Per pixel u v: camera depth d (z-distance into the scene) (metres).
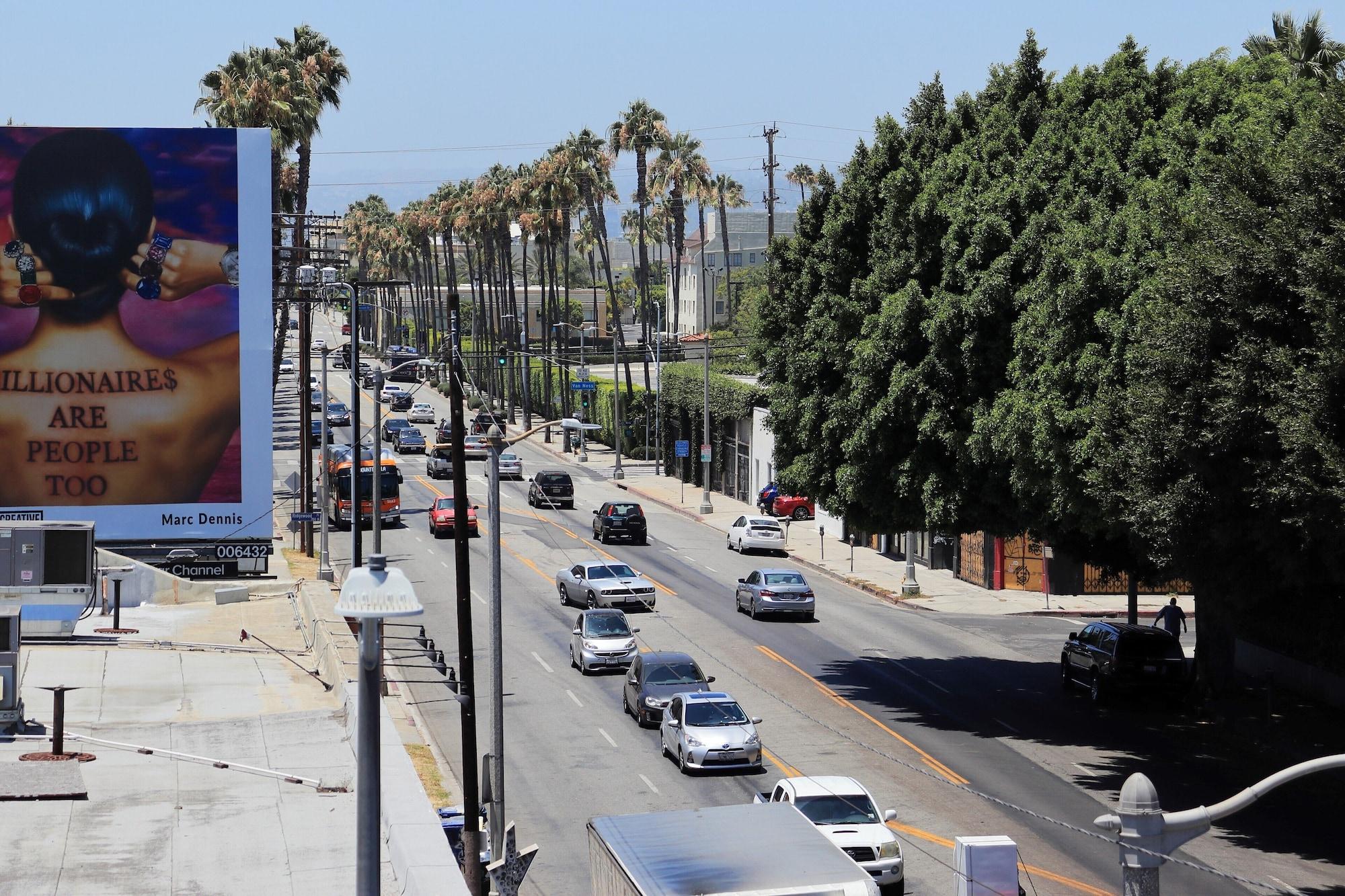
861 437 41.03
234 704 35.38
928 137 44.19
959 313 38.72
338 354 175.25
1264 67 38.94
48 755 28.77
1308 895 25.41
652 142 116.12
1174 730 38.50
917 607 58.00
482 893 25.56
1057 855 27.50
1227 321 29.30
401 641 48.38
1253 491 28.64
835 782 27.02
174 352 57.72
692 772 33.44
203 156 57.62
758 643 49.66
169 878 22.62
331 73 85.56
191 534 58.31
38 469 56.81
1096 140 38.53
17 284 56.25
